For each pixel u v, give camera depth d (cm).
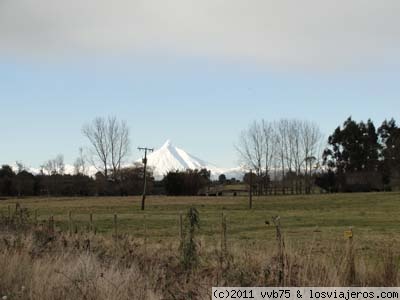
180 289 897
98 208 6862
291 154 12481
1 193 12762
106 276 909
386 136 13475
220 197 9981
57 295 847
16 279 954
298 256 977
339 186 11719
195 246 1134
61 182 13025
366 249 1822
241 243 1984
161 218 4650
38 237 1574
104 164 12875
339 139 13600
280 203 7512
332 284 863
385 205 6525
